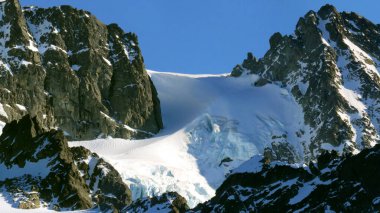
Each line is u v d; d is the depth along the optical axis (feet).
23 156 517.14
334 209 318.86
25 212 462.60
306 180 347.97
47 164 508.53
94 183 520.01
